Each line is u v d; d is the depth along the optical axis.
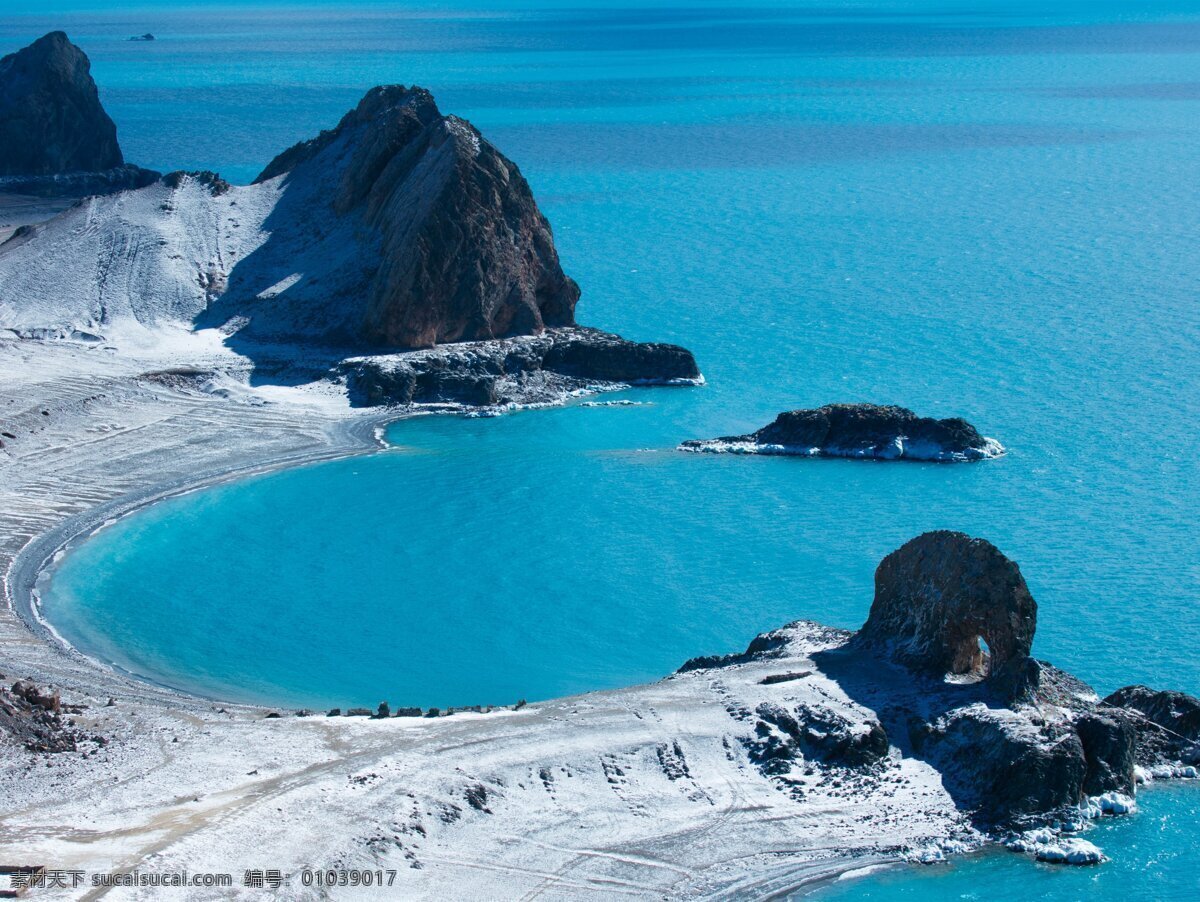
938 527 111.19
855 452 126.94
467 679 86.69
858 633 81.81
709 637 93.06
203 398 133.88
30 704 72.31
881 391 143.88
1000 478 121.31
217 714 75.88
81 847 59.56
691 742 71.44
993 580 74.12
